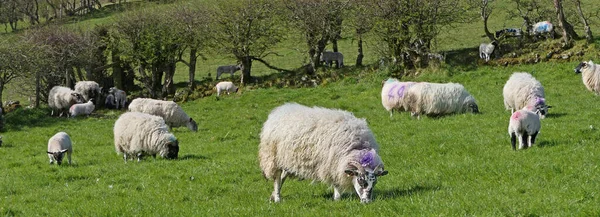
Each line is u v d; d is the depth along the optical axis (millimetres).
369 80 39688
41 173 19094
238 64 47219
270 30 44250
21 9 80062
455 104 24453
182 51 46750
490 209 10117
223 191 14719
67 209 13523
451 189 12086
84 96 42781
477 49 41500
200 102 41125
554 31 39438
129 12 47531
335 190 12031
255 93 40719
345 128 11789
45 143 28266
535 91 22688
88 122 35219
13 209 13938
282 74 45188
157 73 47312
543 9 43969
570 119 21141
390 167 15539
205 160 19656
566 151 15031
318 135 11750
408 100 25047
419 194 11859
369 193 11164
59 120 36594
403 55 40031
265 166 12398
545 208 9891
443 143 18078
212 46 44531
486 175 13188
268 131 12328
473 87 33531
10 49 40094
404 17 38875
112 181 17000
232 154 20953
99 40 48250
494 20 54719
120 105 43969
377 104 32094
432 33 38938
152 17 46375
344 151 11562
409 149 17797
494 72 36906
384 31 39594
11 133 31781
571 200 10195
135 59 45938
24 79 43250
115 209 12875
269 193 13664
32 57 40312
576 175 12359
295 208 11672
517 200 10586
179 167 18469
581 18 38969
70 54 44125
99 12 79875
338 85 40656
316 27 43156
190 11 46312
